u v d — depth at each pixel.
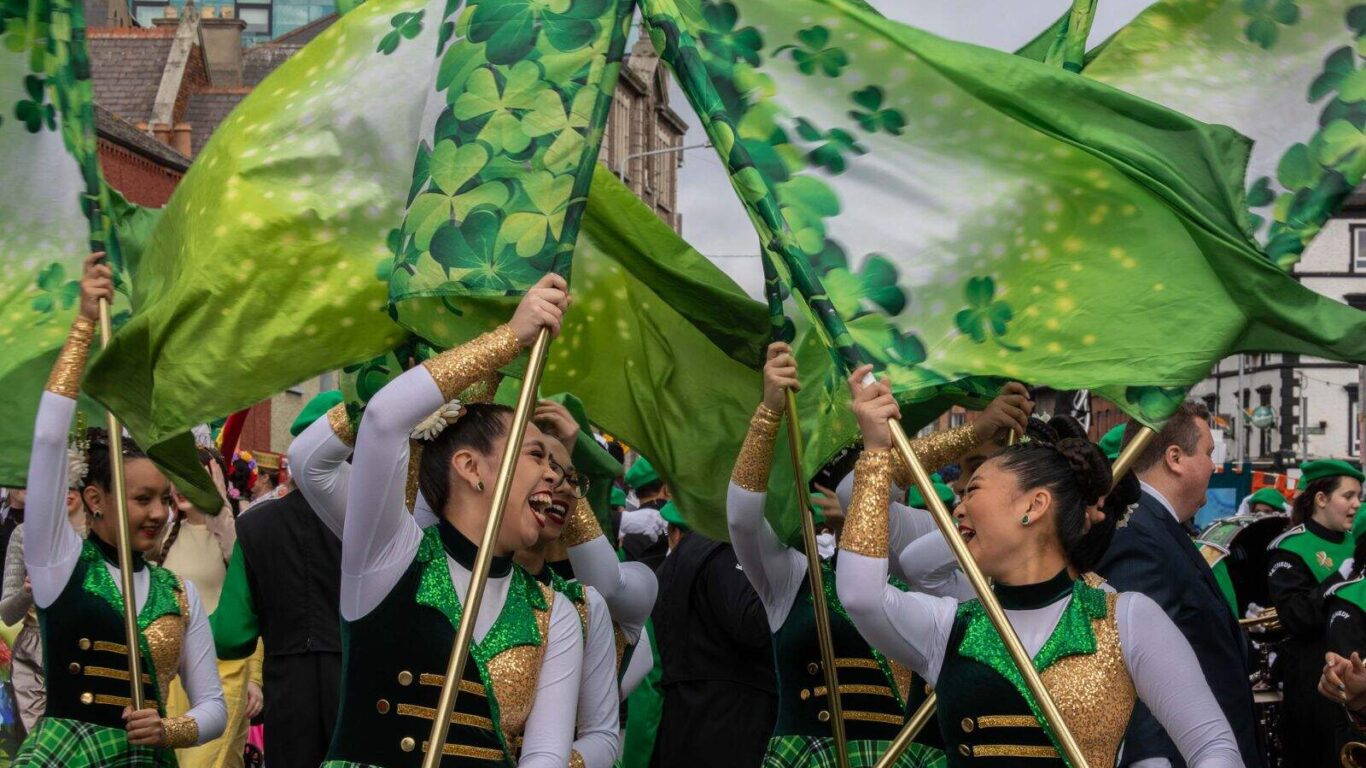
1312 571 7.28
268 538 6.30
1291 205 4.96
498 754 3.89
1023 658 3.60
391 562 3.89
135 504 5.05
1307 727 6.83
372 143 4.77
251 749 8.54
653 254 5.41
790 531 5.00
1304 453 49.97
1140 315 4.50
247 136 4.79
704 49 4.67
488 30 4.59
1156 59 5.09
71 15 5.43
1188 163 4.57
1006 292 4.55
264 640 6.34
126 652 4.95
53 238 5.45
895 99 4.63
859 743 4.89
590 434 5.52
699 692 6.41
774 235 4.31
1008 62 4.58
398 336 4.77
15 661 7.27
